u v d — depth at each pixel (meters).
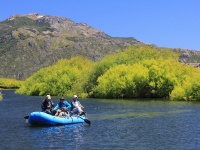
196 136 24.80
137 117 36.91
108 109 46.91
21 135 25.33
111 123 32.06
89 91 83.19
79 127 29.34
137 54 92.31
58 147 21.08
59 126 29.94
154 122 32.62
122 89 76.88
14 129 28.23
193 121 33.09
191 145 21.72
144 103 58.31
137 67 77.56
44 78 104.44
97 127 29.39
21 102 65.19
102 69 84.38
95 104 57.09
